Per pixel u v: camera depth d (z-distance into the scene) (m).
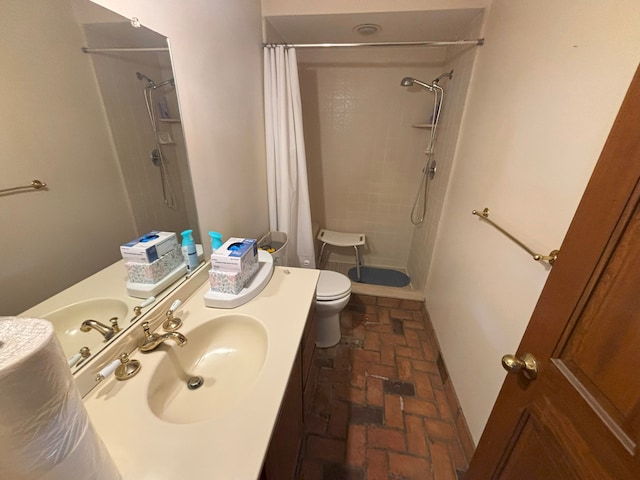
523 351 0.74
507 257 1.13
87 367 0.68
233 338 1.01
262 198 1.89
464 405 1.40
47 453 0.40
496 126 1.30
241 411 0.66
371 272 2.96
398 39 2.06
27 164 0.60
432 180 2.33
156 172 0.96
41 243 0.64
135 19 0.81
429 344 2.01
